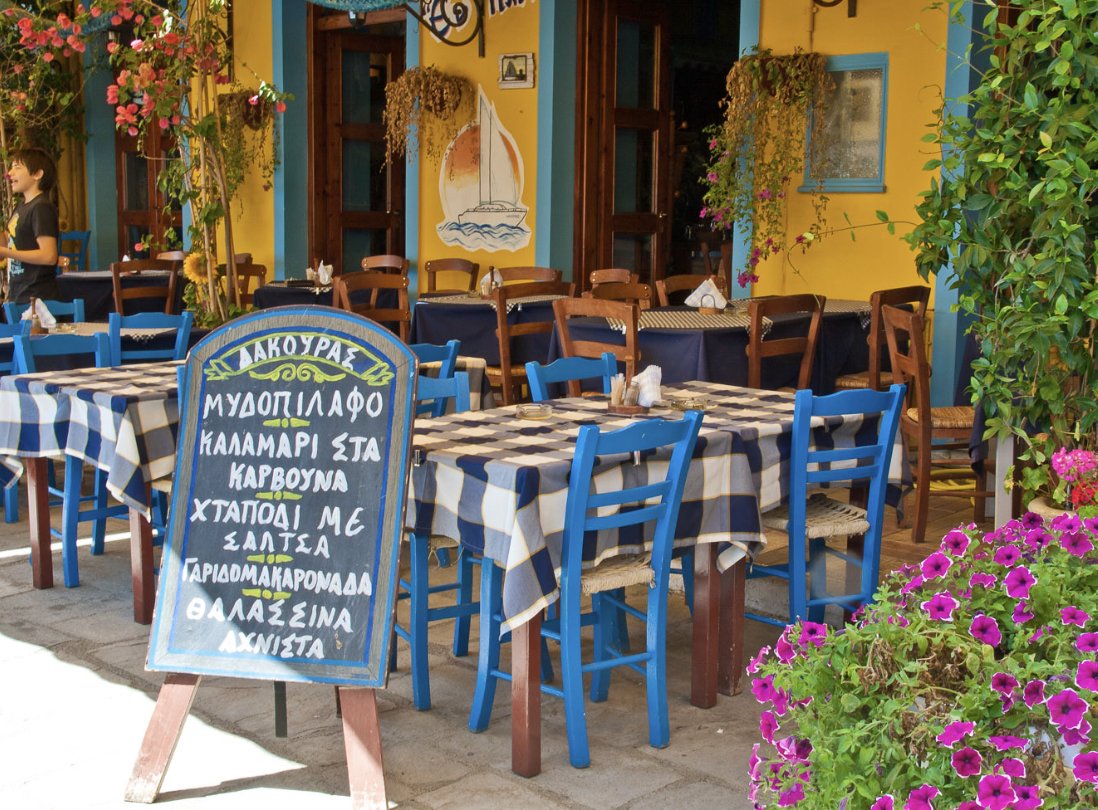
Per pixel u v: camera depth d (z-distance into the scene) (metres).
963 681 2.27
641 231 8.88
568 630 3.08
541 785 3.02
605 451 3.04
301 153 10.05
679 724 3.42
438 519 3.23
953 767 2.03
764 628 4.21
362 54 10.21
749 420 3.70
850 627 2.34
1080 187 3.50
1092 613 2.31
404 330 7.21
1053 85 3.49
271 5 9.86
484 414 3.81
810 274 7.40
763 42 7.44
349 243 10.38
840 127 7.19
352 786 2.83
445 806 2.90
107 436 4.07
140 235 12.45
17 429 4.39
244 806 2.89
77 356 5.65
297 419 3.02
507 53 8.54
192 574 2.98
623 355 5.41
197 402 3.10
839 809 2.13
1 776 3.03
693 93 10.73
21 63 9.65
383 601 2.87
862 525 3.82
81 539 5.22
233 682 3.68
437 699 3.57
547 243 8.45
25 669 3.73
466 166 8.91
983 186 3.84
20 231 6.38
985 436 3.88
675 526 3.27
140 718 3.38
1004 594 2.41
